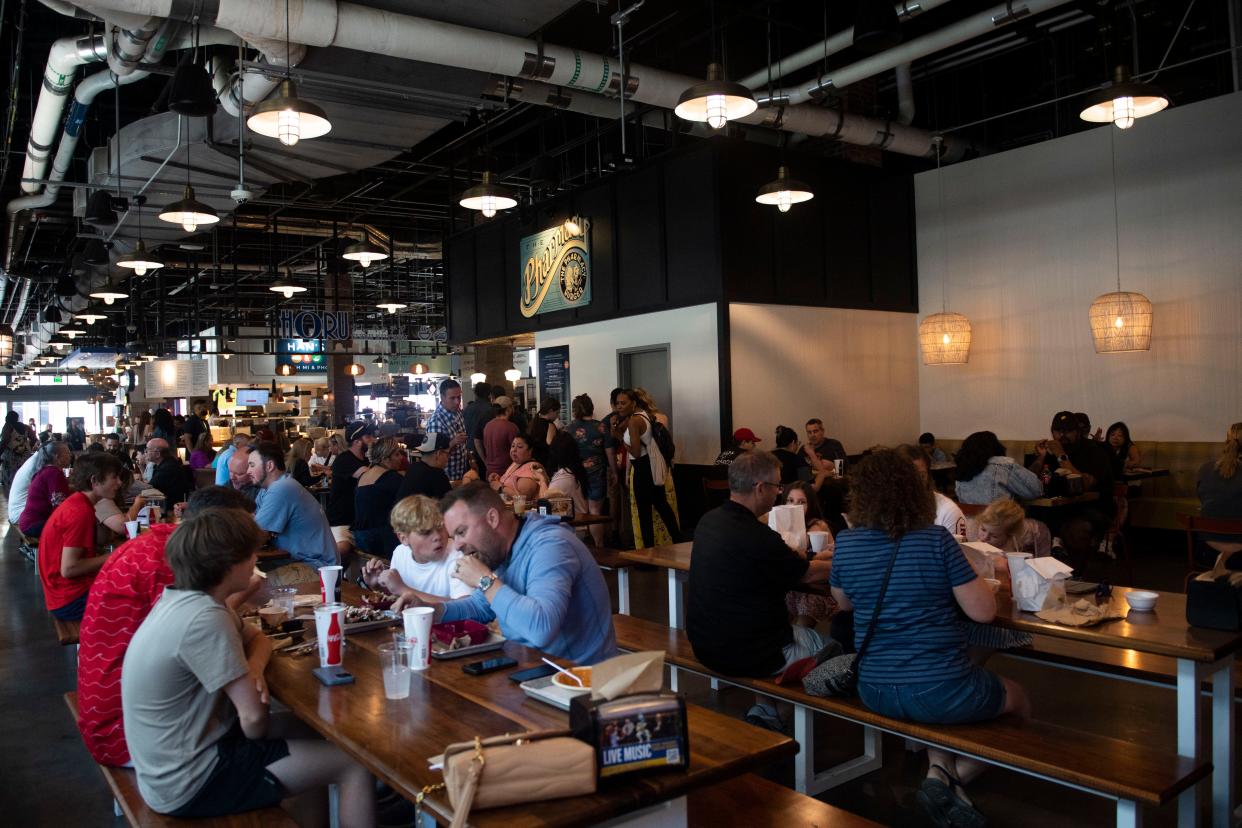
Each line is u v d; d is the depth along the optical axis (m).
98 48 6.92
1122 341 8.25
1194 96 9.43
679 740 1.76
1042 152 9.46
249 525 2.38
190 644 2.21
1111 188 8.94
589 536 7.21
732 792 2.58
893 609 2.92
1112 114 5.19
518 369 18.84
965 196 10.16
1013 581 3.20
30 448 19.08
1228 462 5.58
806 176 9.60
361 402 27.42
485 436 8.30
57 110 8.17
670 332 9.45
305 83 6.54
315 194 13.69
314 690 2.38
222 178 8.78
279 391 22.89
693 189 9.06
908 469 2.97
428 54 6.25
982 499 5.77
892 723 2.96
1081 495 6.66
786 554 3.43
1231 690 2.88
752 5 9.06
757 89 9.05
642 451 7.77
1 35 8.91
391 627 3.04
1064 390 9.34
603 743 1.69
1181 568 7.38
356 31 5.82
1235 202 8.12
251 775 2.34
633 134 10.98
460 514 2.74
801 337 9.50
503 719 2.10
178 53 8.45
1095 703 4.25
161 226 10.93
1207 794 3.27
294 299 22.31
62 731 4.35
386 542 6.01
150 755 2.27
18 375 38.59
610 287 10.09
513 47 6.74
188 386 17.78
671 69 10.39
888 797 3.35
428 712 2.17
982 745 2.72
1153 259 8.66
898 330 10.50
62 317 20.67
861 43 6.16
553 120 12.31
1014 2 7.19
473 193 6.57
